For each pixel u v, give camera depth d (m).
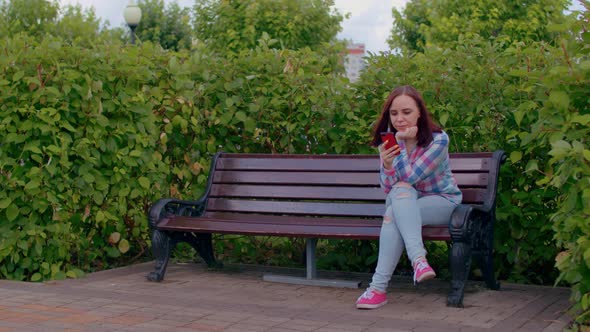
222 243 7.41
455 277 5.29
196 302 5.36
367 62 6.86
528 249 6.28
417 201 5.42
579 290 4.30
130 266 7.08
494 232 6.34
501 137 6.29
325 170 6.54
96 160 6.41
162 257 6.32
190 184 7.43
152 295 5.63
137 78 6.62
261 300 5.49
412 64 6.75
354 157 6.47
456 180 5.90
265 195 6.68
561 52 4.93
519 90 5.99
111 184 6.67
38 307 5.14
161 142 7.02
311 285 6.18
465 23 20.12
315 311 5.09
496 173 5.74
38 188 6.00
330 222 6.02
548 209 6.16
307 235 5.71
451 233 5.20
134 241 7.41
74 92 6.23
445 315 4.99
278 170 6.71
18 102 6.01
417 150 5.37
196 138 7.33
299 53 7.37
